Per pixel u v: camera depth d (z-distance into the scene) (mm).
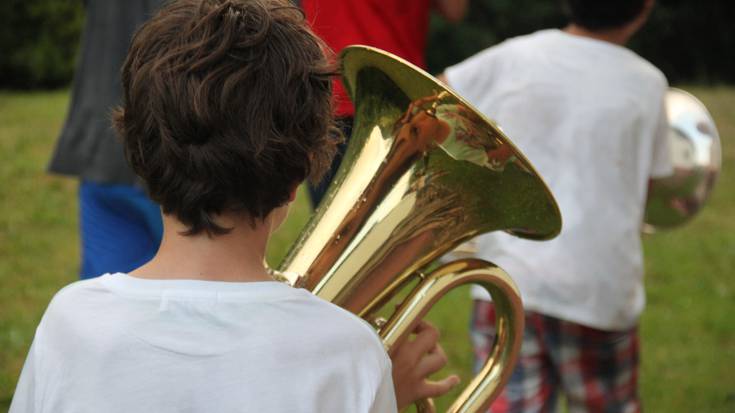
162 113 4066
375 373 4090
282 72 4148
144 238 11289
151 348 3918
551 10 50281
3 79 40438
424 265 5746
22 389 4145
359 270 5473
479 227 5852
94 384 3896
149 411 3842
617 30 9320
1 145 27250
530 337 9289
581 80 9109
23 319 15547
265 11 4242
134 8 10844
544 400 9391
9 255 18844
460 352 14930
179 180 4082
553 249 9039
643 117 9109
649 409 13266
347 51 5445
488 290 6000
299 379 3918
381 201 5566
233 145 4047
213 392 3861
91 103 11000
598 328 9141
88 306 4090
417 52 11031
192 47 4090
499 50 9438
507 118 9266
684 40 52906
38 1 39500
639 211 9195
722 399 13633
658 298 17859
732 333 16219
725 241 21500
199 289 4031
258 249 4242
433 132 5508
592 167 9008
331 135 4566
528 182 5602
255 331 3967
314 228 5547
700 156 9711
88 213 11320
